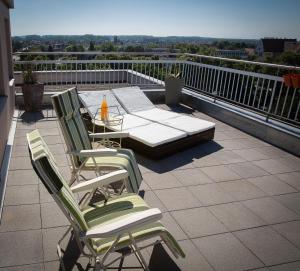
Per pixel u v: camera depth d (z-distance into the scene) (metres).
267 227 3.03
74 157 3.23
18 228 2.80
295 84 4.89
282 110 5.41
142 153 4.59
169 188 3.68
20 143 4.90
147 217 1.84
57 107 3.07
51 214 3.03
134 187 3.21
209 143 5.27
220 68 6.91
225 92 6.85
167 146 4.52
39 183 3.63
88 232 1.81
